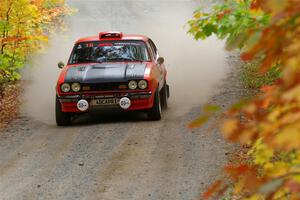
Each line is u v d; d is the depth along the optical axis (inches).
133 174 1182.3
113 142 1454.2
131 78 1668.3
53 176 1204.5
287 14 235.1
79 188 1117.1
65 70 1758.1
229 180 1055.0
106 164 1264.8
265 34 247.4
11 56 2102.6
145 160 1278.3
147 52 1818.4
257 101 246.4
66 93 1678.2
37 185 1151.0
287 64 231.1
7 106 2084.2
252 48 250.8
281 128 240.8
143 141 1445.6
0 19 1996.8
